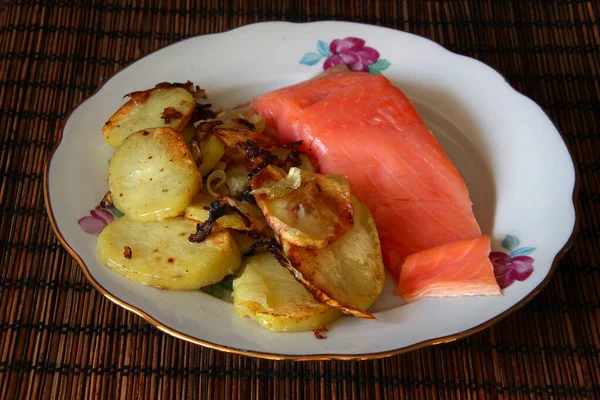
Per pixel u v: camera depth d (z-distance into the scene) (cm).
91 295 46
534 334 45
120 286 43
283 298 42
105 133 47
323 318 42
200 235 43
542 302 46
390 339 42
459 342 45
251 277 43
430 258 44
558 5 59
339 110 48
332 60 53
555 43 58
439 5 59
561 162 48
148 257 43
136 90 51
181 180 44
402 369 44
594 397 44
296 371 44
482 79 52
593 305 46
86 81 54
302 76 53
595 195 51
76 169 48
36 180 50
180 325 42
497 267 45
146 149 45
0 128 52
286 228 42
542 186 48
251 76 53
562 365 44
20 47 55
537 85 56
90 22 57
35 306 45
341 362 44
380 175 47
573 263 48
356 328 43
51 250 47
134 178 45
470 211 46
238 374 44
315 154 48
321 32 54
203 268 43
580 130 54
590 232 49
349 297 42
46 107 53
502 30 58
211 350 44
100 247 44
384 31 54
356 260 43
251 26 54
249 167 46
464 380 44
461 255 44
